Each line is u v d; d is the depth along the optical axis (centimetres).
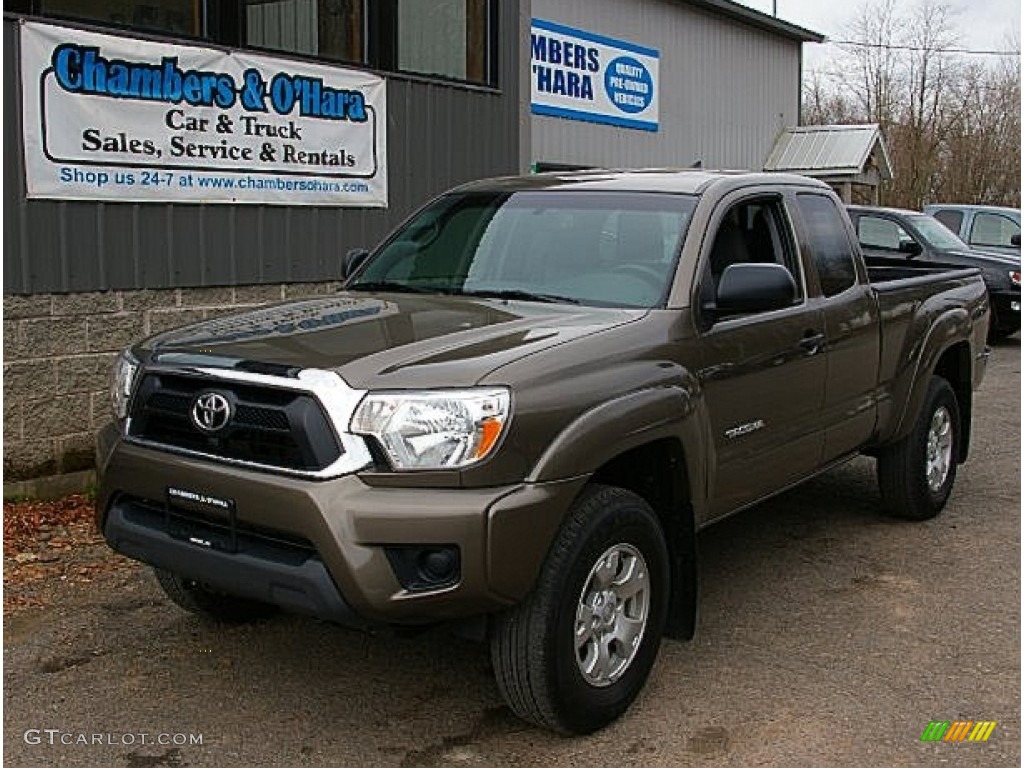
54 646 471
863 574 578
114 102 703
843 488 754
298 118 833
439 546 345
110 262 709
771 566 590
